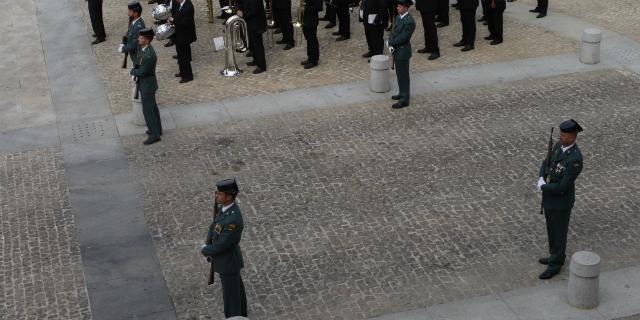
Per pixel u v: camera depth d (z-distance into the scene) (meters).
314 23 24.02
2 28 28.97
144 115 20.05
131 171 18.98
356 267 15.10
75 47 27.05
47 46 27.22
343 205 17.16
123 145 20.27
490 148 19.31
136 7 21.31
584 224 16.19
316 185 17.95
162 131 20.75
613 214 16.47
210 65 25.16
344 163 18.86
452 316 13.67
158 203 17.55
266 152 19.55
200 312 14.10
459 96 22.23
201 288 14.72
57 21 29.52
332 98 22.44
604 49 25.31
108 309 14.27
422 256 15.34
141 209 17.34
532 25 27.70
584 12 29.00
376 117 21.17
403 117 21.11
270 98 22.58
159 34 23.34
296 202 17.31
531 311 13.74
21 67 25.56
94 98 23.11
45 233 16.62
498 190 17.48
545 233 15.91
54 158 19.77
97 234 16.52
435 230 16.14
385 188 17.73
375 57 22.48
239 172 18.64
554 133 19.86
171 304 14.34
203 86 23.59
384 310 13.89
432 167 18.53
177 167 19.03
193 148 19.91
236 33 25.06
